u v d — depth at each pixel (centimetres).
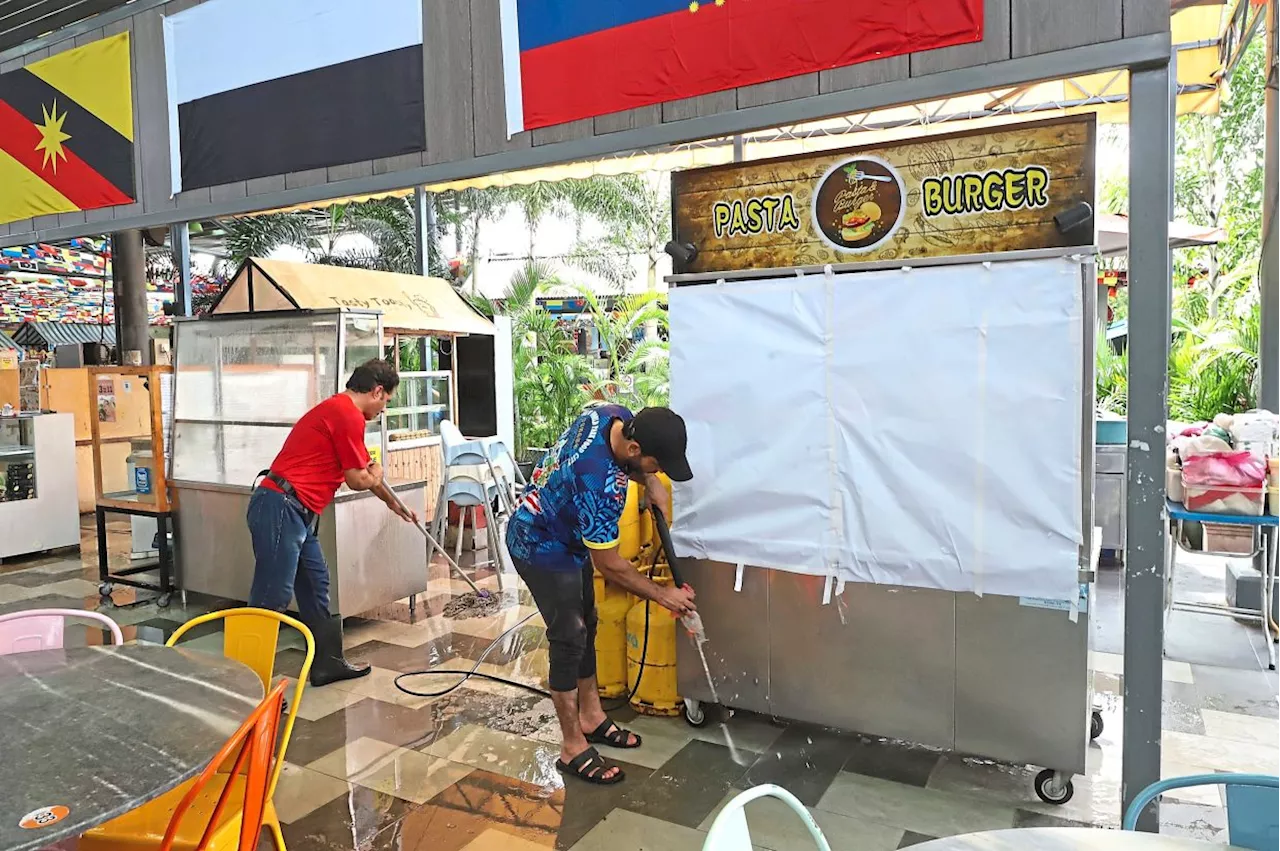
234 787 215
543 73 307
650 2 284
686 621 305
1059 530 259
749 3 266
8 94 464
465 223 1505
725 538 313
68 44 439
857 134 679
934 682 288
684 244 315
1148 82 214
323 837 268
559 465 293
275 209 390
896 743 327
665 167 744
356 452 389
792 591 310
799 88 261
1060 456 257
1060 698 271
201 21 392
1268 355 490
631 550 348
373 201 1307
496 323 846
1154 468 221
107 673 208
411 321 689
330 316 448
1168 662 404
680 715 351
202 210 400
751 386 302
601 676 370
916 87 241
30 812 142
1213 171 1220
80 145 440
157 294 1641
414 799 291
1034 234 260
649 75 286
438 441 754
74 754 164
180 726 177
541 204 1497
